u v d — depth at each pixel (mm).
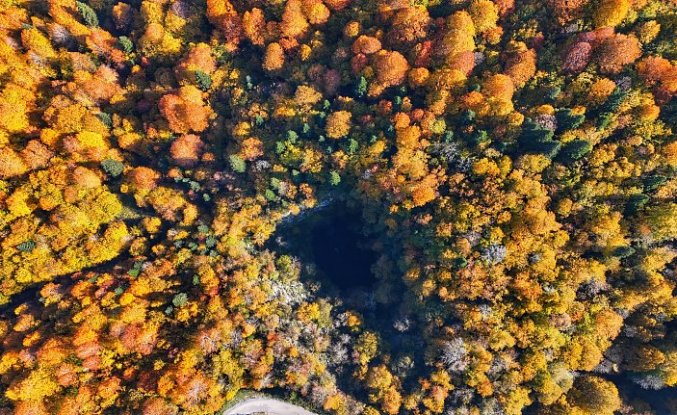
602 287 63188
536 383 62594
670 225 59281
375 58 70250
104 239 71688
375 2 71938
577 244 63562
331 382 69188
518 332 63125
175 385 58906
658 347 62812
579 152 61594
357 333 76000
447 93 67000
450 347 64750
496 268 64000
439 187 68750
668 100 60625
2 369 60625
